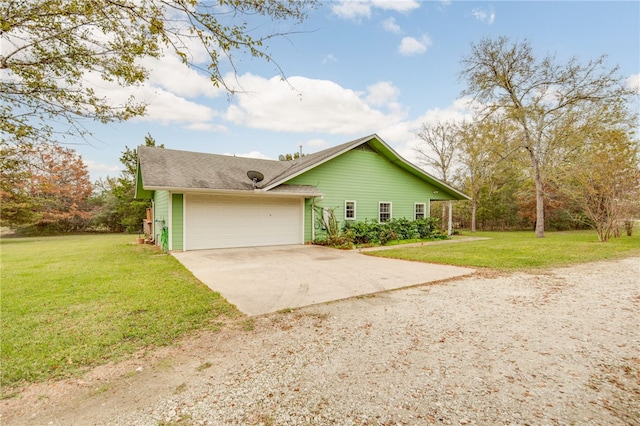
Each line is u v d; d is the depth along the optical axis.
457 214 28.25
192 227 10.86
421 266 7.68
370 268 7.42
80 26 3.33
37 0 3.07
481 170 21.33
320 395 2.25
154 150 12.66
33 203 22.00
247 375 2.54
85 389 2.36
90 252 10.89
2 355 2.86
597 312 4.05
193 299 4.67
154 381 2.47
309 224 13.13
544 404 2.13
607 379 2.45
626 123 14.92
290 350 3.01
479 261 8.02
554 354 2.88
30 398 2.25
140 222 27.12
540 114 16.12
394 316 3.98
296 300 4.73
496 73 16.33
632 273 6.50
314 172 12.98
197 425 1.95
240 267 7.56
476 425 1.92
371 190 14.51
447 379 2.46
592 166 12.91
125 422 1.98
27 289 5.28
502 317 3.90
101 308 4.23
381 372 2.58
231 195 11.51
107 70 3.73
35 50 3.41
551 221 24.38
